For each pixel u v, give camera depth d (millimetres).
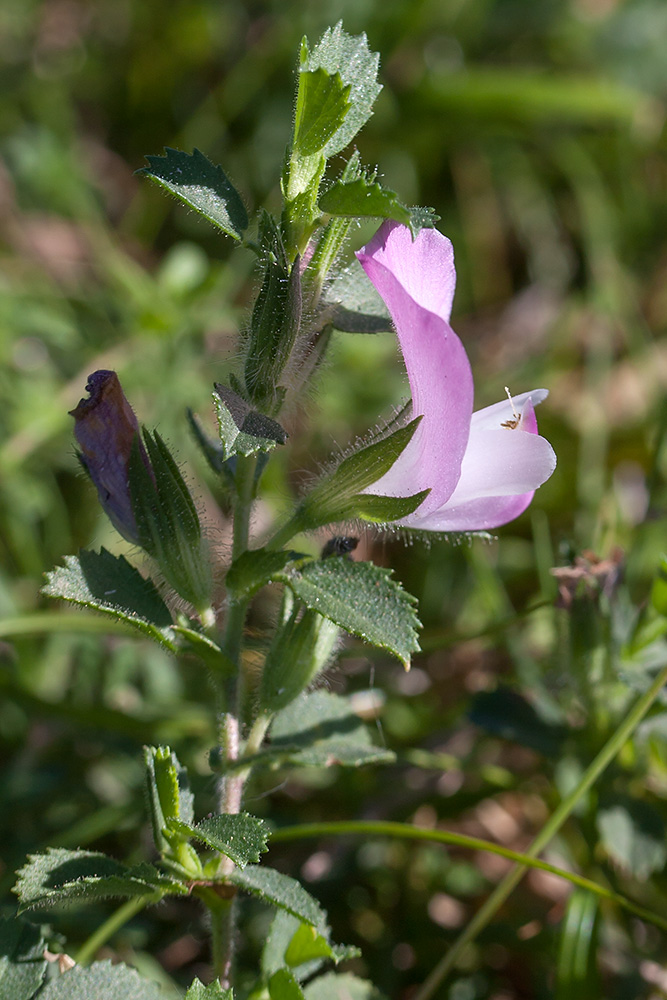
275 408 190
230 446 182
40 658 244
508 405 194
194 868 191
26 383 273
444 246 191
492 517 191
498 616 241
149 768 190
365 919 225
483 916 210
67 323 291
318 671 198
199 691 243
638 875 213
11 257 311
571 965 211
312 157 186
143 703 240
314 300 189
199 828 186
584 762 220
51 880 187
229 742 195
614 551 221
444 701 249
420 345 184
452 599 263
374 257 186
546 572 247
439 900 229
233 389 189
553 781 228
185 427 277
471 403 183
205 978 219
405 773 234
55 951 199
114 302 303
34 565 255
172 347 287
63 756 235
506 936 221
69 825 227
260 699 197
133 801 226
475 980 220
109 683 241
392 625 184
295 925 200
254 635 203
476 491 190
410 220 181
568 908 212
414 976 221
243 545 195
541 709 223
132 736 232
